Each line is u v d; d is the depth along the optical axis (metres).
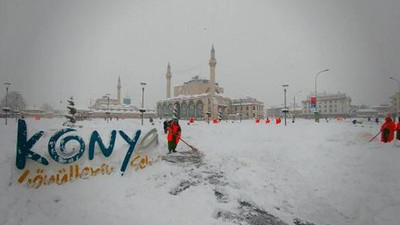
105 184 6.62
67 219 5.05
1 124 29.56
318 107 98.81
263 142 14.00
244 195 6.30
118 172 7.28
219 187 6.81
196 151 11.39
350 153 10.09
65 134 6.76
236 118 84.81
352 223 5.18
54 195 5.96
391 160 8.80
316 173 7.93
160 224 4.82
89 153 7.01
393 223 5.04
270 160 9.71
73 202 5.70
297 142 13.49
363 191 6.43
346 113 92.50
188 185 6.94
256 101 90.06
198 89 89.88
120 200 5.82
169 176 7.60
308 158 9.63
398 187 6.41
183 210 5.38
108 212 5.29
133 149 7.71
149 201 5.79
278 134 17.73
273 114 131.75
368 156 9.48
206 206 5.61
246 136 17.19
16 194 5.79
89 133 8.38
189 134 19.19
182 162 9.38
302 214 5.53
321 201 6.14
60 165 6.55
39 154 6.29
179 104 89.38
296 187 6.96
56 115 84.62
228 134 18.92
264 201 6.08
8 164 6.93
